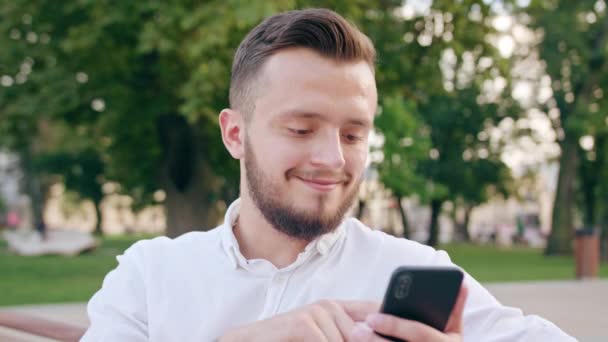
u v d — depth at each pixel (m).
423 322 1.35
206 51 14.15
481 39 16.77
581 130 31.08
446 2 16.22
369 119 1.68
